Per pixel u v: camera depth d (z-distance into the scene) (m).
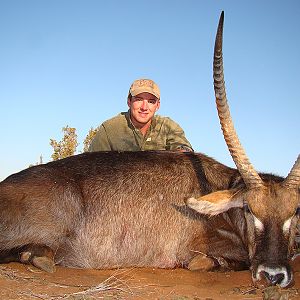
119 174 1.79
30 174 1.76
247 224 1.60
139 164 1.83
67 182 1.74
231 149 1.61
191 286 1.51
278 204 1.53
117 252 1.75
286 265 1.46
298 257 1.84
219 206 1.62
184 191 1.79
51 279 1.53
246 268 1.78
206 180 1.82
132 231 1.75
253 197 1.56
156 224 1.76
